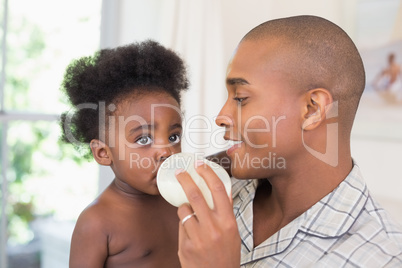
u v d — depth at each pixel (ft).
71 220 8.65
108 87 3.45
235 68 2.95
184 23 6.55
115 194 3.53
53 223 8.61
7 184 7.79
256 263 2.99
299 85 2.83
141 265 3.52
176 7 6.49
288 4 8.30
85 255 3.34
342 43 2.93
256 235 3.27
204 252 2.46
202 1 6.62
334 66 2.86
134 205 3.52
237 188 3.71
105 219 3.39
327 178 2.98
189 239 2.51
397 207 7.76
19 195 8.17
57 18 7.66
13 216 8.20
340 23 8.16
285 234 2.95
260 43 2.92
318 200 3.00
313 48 2.84
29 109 7.73
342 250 2.69
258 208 3.41
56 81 7.75
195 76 6.54
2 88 7.24
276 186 3.10
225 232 2.47
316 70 2.83
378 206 3.03
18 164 7.93
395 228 2.90
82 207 8.66
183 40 6.53
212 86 6.80
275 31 2.94
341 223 2.84
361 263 2.60
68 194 8.57
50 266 8.63
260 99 2.87
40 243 8.55
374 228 2.79
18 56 7.56
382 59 7.82
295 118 2.87
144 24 6.66
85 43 7.54
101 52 3.79
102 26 6.91
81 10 7.55
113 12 6.84
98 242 3.36
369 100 8.02
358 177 3.04
